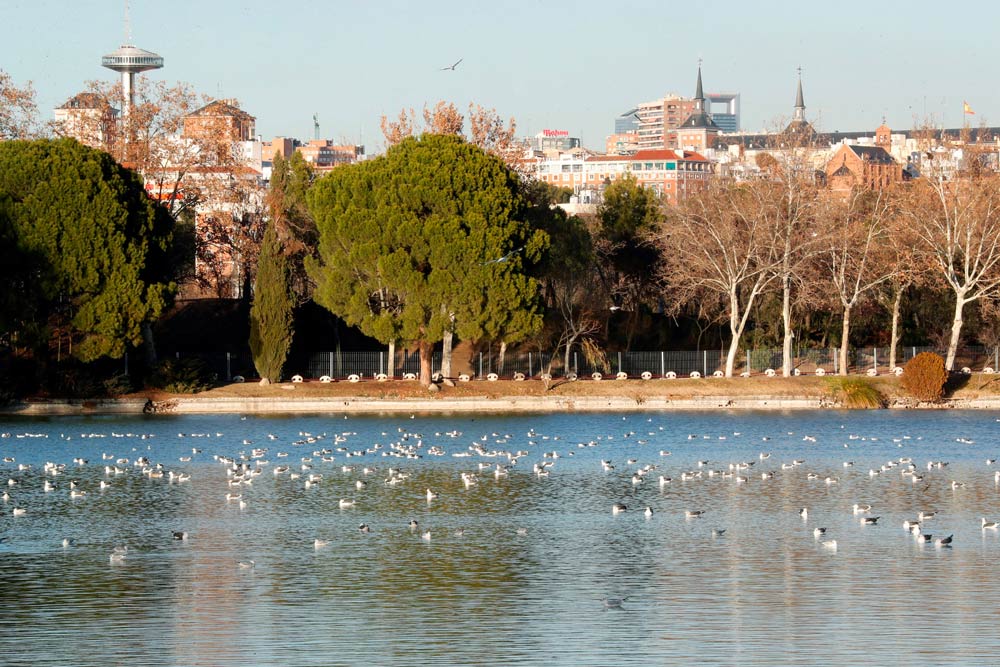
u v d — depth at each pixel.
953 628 35.25
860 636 34.59
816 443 78.00
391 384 100.69
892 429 86.06
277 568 42.22
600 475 63.41
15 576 40.97
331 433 81.31
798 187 104.94
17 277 89.44
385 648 33.78
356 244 95.31
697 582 40.31
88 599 38.38
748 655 33.16
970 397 102.69
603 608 37.31
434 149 96.44
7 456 69.94
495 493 57.47
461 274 94.25
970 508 53.66
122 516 51.31
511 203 96.88
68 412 92.56
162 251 97.19
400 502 54.94
